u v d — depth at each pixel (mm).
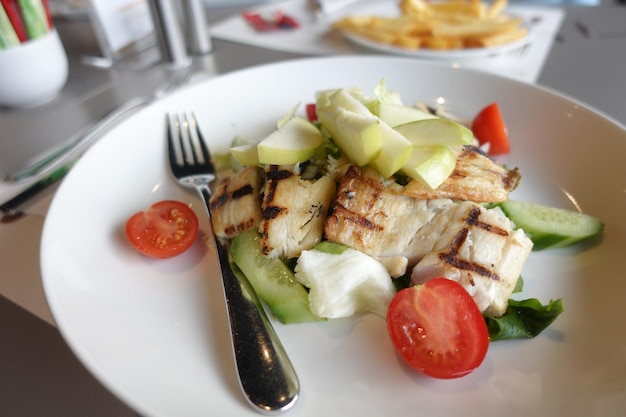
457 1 525
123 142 284
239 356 185
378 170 231
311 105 314
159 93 429
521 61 467
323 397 183
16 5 399
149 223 244
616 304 208
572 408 175
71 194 244
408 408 179
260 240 238
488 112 295
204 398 177
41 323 233
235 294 211
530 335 200
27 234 271
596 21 562
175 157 292
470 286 207
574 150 277
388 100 271
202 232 254
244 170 260
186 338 200
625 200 243
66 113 429
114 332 196
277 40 539
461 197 225
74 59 531
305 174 251
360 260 215
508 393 182
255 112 332
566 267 229
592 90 432
